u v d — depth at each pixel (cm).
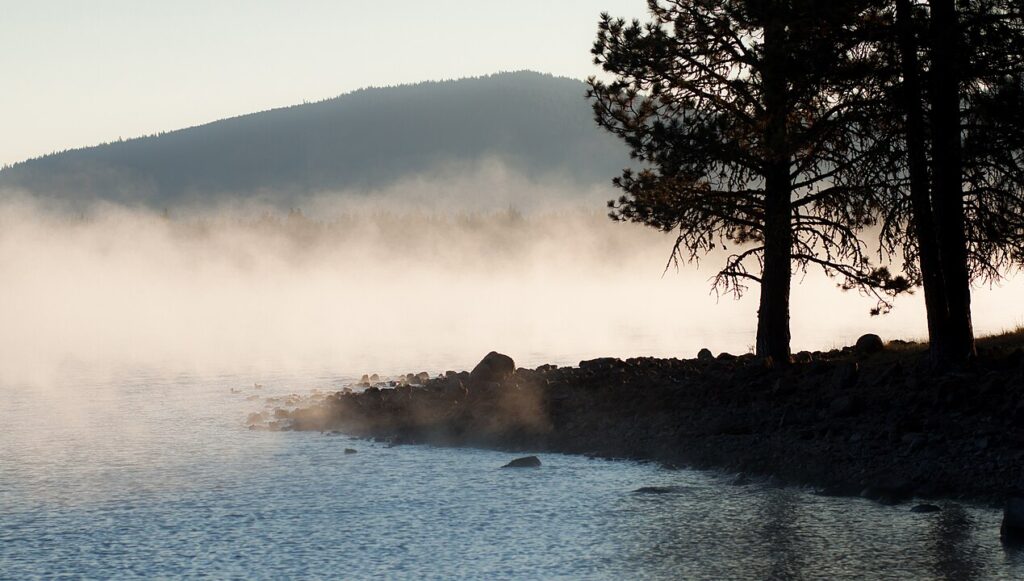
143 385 6850
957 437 3036
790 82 3762
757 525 2591
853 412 3406
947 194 3597
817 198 4234
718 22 4212
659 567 2273
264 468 3497
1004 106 3369
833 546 2383
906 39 3516
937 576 2145
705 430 3547
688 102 4344
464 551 2430
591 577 2222
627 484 3109
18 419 5003
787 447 3253
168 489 3175
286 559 2391
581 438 3756
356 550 2453
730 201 4322
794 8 3559
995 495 2694
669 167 4181
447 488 3109
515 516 2745
